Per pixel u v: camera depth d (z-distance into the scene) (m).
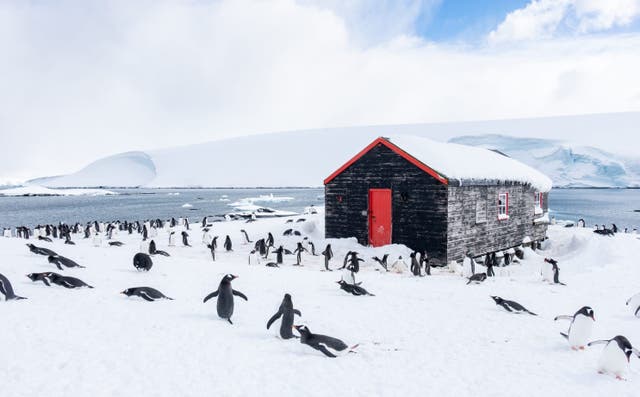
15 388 5.75
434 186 19.89
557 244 29.02
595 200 127.12
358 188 22.62
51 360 6.66
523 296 12.33
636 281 14.63
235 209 93.50
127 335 7.90
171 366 6.67
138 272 13.77
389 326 9.23
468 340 8.41
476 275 14.43
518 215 26.28
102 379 6.13
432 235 20.03
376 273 17.20
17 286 10.88
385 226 21.70
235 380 6.29
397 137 23.05
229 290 9.00
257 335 8.27
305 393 5.98
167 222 49.31
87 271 13.39
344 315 9.95
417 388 6.22
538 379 6.59
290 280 14.07
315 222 33.94
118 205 115.38
